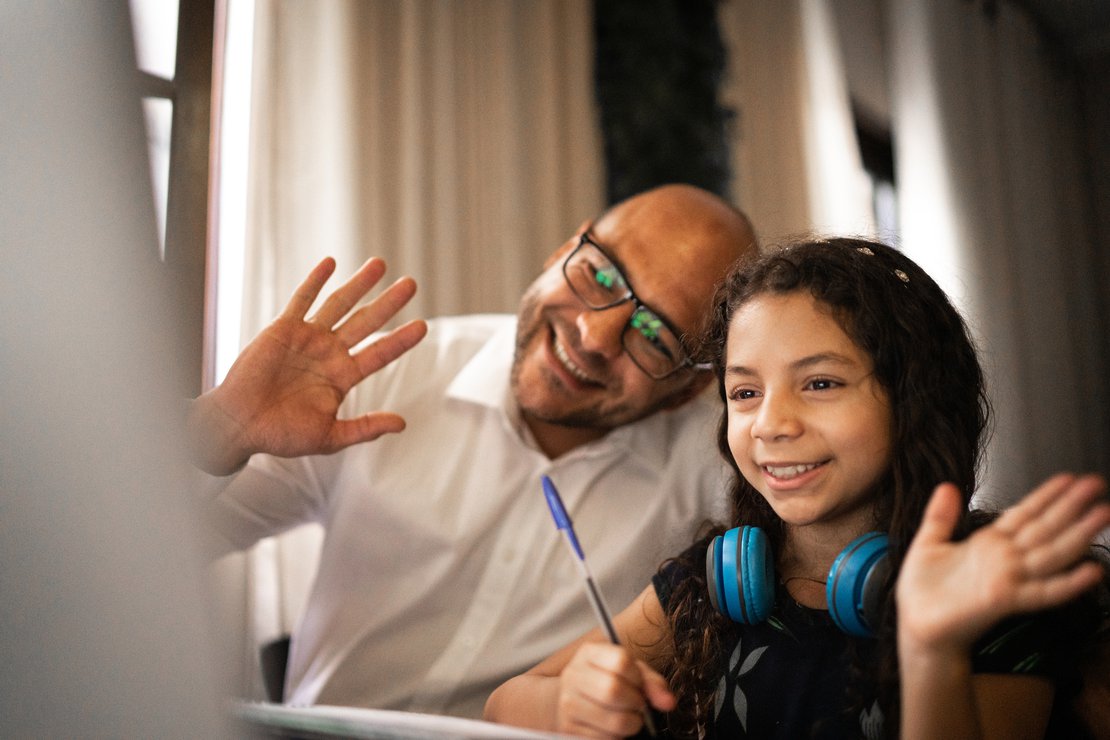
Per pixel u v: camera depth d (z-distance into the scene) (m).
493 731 0.56
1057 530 0.52
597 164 2.37
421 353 1.44
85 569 0.45
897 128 3.32
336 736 0.56
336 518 1.29
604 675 0.65
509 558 1.27
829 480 0.70
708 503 1.33
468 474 1.31
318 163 1.79
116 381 0.47
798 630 0.76
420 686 1.23
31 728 0.43
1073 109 4.00
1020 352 3.29
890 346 0.72
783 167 2.85
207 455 0.95
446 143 2.04
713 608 0.81
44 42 0.50
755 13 2.86
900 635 0.56
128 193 0.51
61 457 0.45
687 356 1.19
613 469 1.34
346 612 1.26
